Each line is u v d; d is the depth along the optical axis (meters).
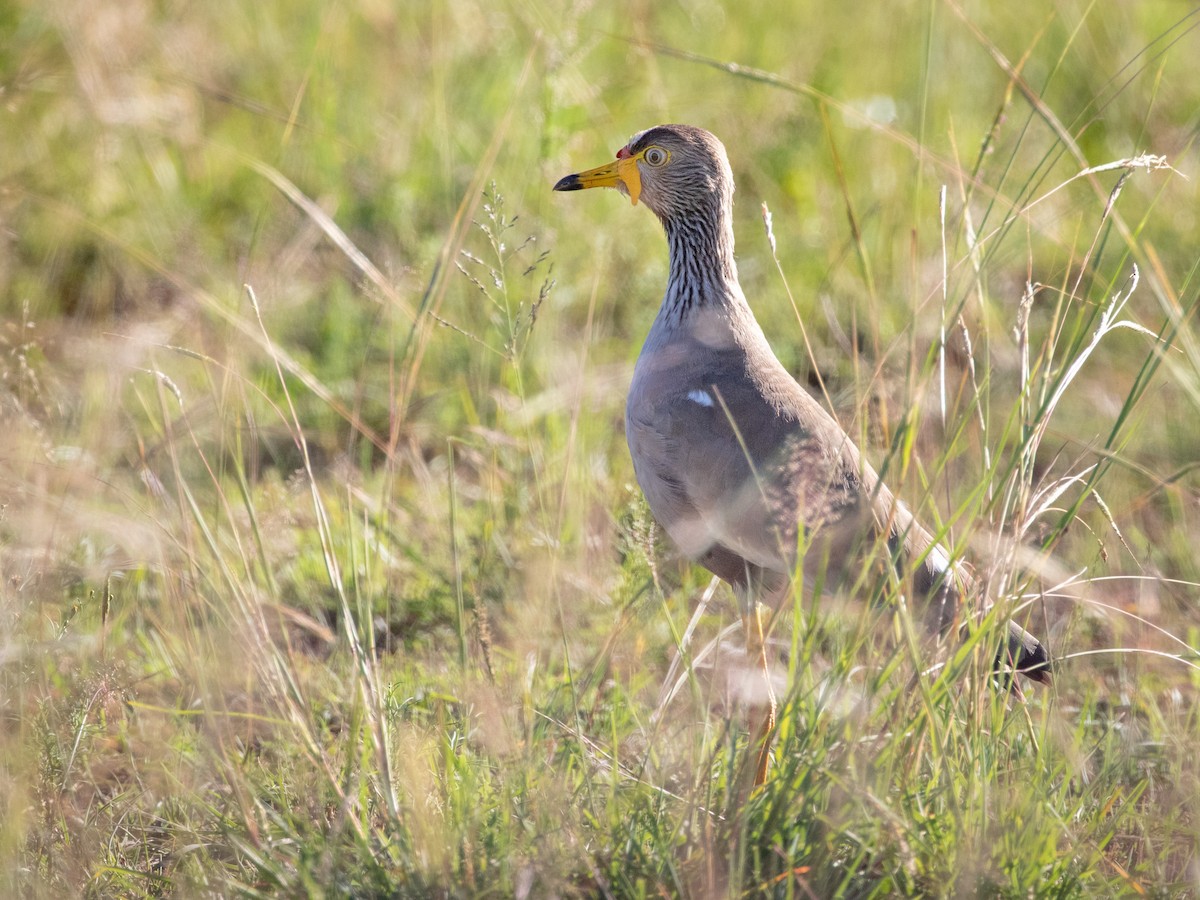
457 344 13.00
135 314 13.47
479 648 8.73
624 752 8.44
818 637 8.22
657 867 6.85
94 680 8.06
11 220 13.89
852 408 11.17
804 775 7.09
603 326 13.80
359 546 10.59
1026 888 6.77
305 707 7.80
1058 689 8.14
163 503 8.89
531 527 10.23
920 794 7.32
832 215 15.13
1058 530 8.08
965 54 17.78
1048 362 8.36
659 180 10.30
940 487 10.10
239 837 7.38
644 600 9.39
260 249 14.34
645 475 9.96
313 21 16.98
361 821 7.37
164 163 15.20
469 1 17.28
